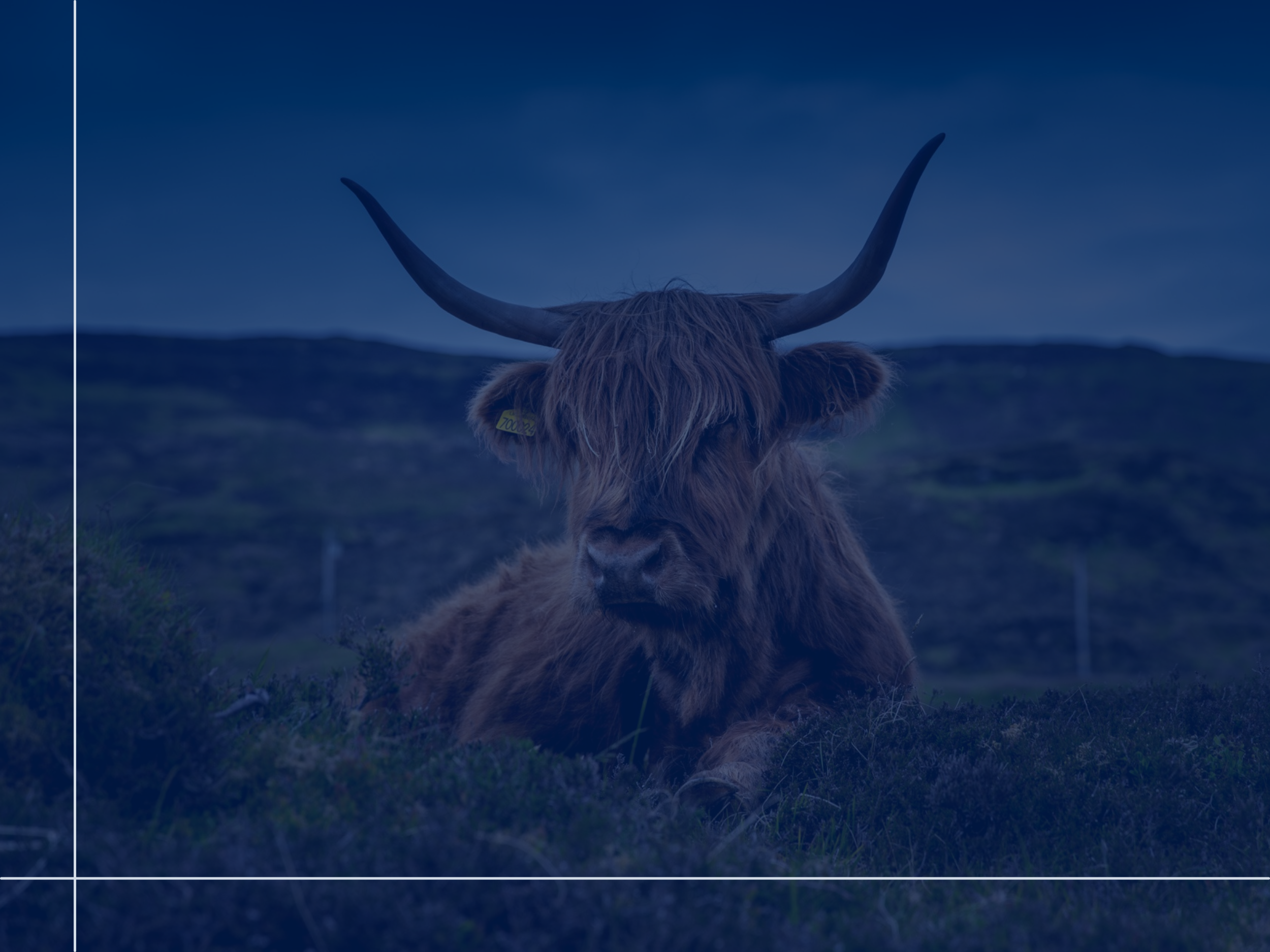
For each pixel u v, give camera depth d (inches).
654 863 112.8
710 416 173.5
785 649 201.8
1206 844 136.9
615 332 181.3
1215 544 3356.3
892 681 207.3
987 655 2078.0
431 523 4407.0
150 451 5575.8
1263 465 6604.3
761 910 107.0
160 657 138.6
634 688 201.3
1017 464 4308.6
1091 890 123.3
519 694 209.2
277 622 2404.0
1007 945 104.5
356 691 196.9
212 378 7687.0
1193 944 106.0
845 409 186.9
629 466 171.3
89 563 143.6
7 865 102.1
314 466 5516.7
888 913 112.7
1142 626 2436.0
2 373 6663.4
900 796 148.5
